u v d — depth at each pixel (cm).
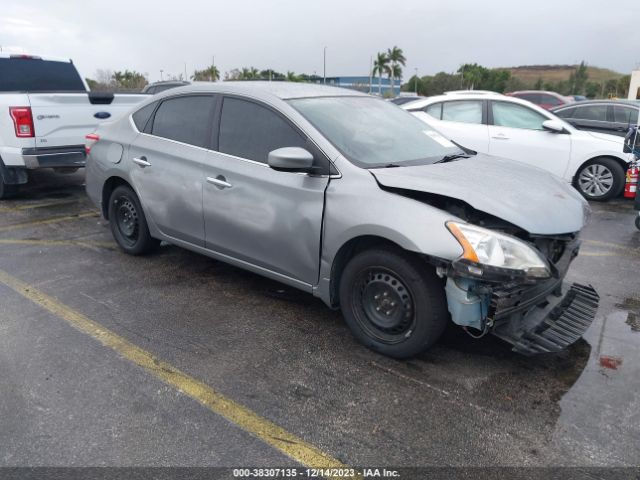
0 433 267
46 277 471
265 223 382
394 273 324
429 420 282
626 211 774
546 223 314
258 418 282
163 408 288
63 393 300
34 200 774
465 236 295
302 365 334
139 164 474
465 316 301
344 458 254
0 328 375
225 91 423
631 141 683
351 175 343
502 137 846
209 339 365
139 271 489
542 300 340
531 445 264
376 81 8538
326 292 362
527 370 332
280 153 339
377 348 344
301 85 442
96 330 374
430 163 379
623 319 409
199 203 427
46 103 700
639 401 302
